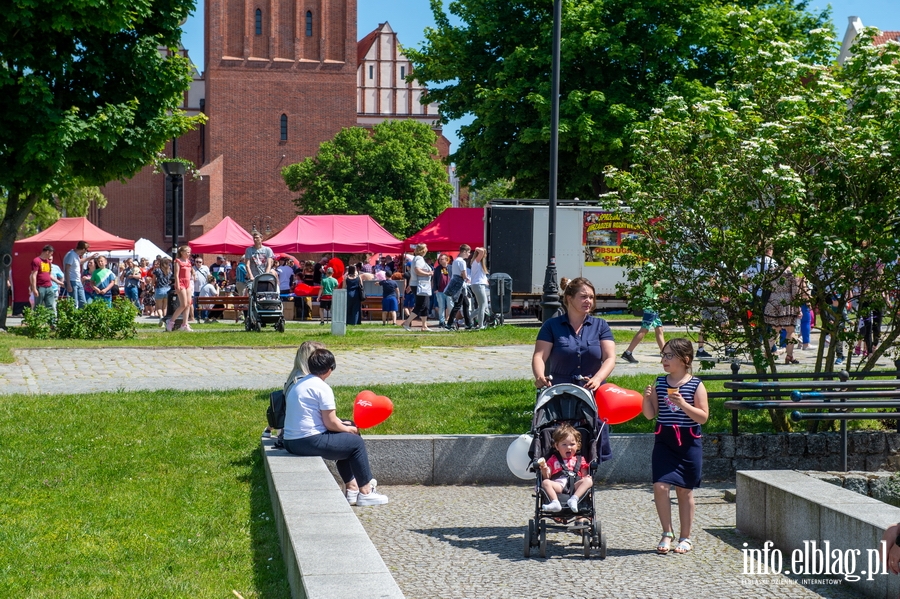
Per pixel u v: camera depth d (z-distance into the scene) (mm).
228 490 7555
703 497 8336
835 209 9180
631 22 30828
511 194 35469
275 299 23094
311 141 73625
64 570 5617
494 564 6207
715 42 30531
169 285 28969
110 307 21266
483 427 9789
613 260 29031
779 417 9648
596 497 8336
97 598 5129
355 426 8008
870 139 8852
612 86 30578
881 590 5422
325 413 7742
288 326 26141
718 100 9547
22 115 20641
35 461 8367
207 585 5363
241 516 6824
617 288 10039
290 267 31375
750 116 9578
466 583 5785
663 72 31578
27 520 6637
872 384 8578
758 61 9852
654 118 9805
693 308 9641
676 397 6461
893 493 8039
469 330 23500
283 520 5754
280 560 5797
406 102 95188
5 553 5918
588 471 6508
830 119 9078
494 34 33031
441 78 34406
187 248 23406
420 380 13891
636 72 31406
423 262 24016
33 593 5188
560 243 28891
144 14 21531
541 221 28859
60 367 15672
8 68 20766
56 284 25141
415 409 10695
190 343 19703
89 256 34375
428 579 5863
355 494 7914
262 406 11039
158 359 17188
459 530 7125
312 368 7930
